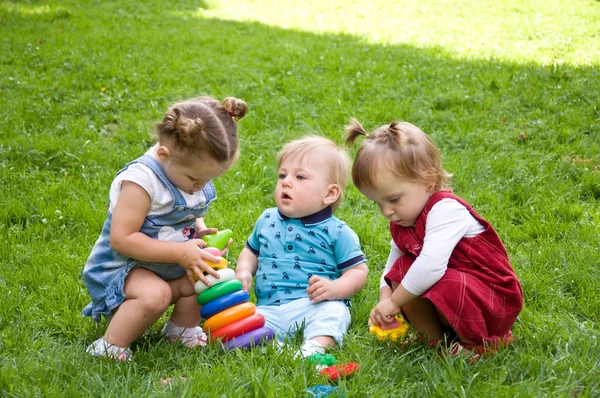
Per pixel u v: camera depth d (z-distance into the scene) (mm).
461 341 2826
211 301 2879
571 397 2354
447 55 9820
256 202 4762
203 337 3092
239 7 15602
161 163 2912
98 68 8141
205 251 2920
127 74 7992
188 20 13234
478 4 15367
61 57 8680
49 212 4453
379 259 3982
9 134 5891
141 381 2490
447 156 5613
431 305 2920
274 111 6707
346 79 8219
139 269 2928
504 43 10898
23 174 5082
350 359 2762
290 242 3262
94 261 3000
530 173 5203
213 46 10195
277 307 3166
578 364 2568
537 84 7582
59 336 3033
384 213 2875
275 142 5980
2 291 3371
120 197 2850
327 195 3293
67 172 5215
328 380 2527
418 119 6539
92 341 2998
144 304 2824
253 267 3436
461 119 6465
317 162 3297
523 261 3846
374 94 7543
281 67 8773
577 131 6012
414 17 14195
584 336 2812
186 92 7465
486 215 4492
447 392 2361
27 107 6598
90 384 2414
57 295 3383
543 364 2537
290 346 2832
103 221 4398
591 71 8180
